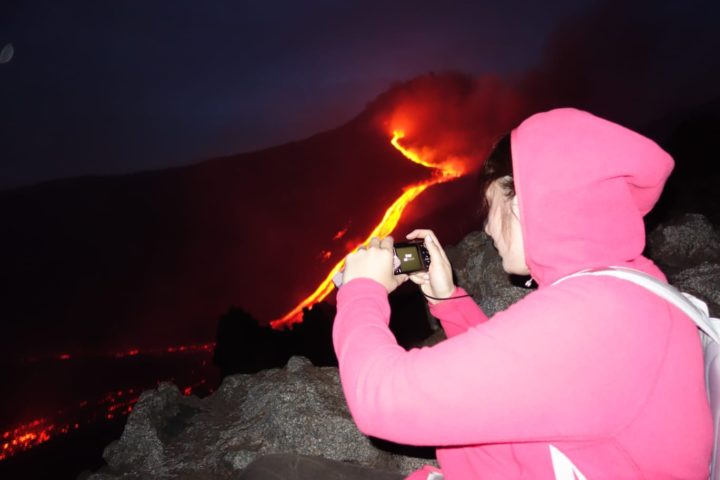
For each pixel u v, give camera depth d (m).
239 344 8.59
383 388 0.96
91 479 2.77
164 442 2.91
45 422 32.34
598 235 1.00
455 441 0.92
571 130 1.02
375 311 1.12
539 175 1.01
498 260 3.70
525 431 0.89
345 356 1.06
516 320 0.92
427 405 0.92
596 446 0.92
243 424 2.83
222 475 2.57
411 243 1.57
